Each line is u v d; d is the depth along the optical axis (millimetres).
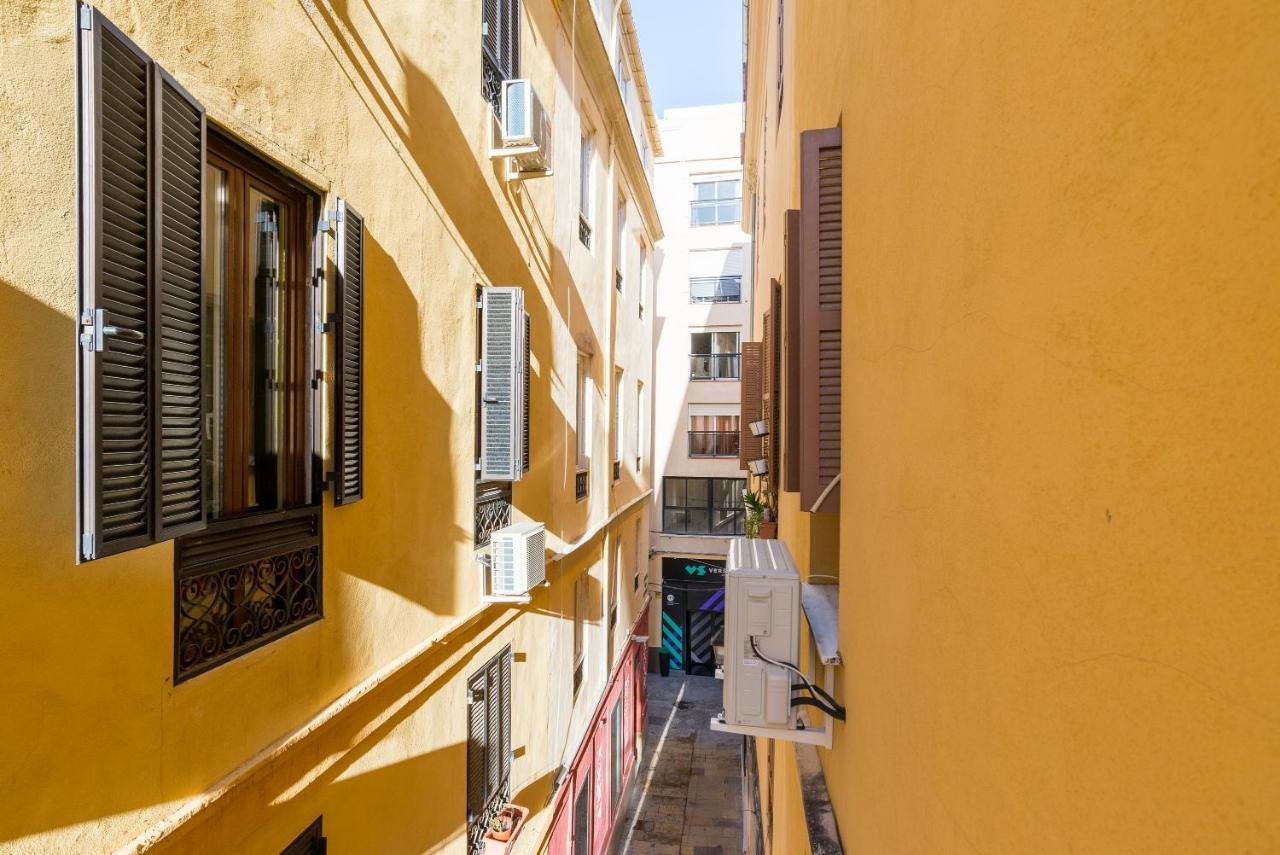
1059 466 969
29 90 1991
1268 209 577
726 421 19234
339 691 3541
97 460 1911
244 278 3031
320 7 3379
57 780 2047
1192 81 679
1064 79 962
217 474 2867
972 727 1305
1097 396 864
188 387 2344
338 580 3545
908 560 1811
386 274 4023
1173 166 712
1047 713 992
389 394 4062
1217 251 643
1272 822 562
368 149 3828
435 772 4672
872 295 2369
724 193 19656
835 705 2867
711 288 19594
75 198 1890
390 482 4074
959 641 1396
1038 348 1046
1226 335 629
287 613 3145
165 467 2240
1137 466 776
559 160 7848
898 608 1907
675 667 19172
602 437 10523
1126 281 799
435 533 4652
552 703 7539
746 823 11133
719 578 19016
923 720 1638
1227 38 627
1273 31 572
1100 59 860
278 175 3168
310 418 3326
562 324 8008
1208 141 655
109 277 1963
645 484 15875
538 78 6969
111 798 2227
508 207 6062
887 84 2156
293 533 3205
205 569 2658
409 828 4309
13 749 1929
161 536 2172
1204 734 655
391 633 4070
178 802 2496
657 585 18906
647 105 15602
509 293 5340
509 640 6129
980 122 1317
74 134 2109
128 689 2295
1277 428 566
